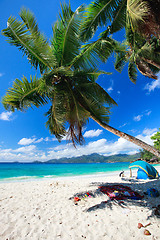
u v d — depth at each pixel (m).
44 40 4.93
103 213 4.29
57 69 4.38
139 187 7.54
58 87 5.11
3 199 6.01
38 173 25.75
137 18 2.98
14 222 3.84
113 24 5.38
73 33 5.05
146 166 10.67
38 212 4.52
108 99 5.71
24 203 5.45
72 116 5.00
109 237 3.08
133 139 4.12
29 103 4.92
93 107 5.11
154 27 3.06
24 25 4.31
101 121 4.79
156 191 5.87
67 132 5.09
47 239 3.07
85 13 4.82
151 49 6.38
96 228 3.47
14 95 4.59
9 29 4.16
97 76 5.82
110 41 5.41
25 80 4.80
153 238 2.96
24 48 4.71
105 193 6.15
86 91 5.35
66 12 4.81
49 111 6.52
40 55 4.99
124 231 3.28
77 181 10.91
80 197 6.07
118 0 4.82
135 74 9.33
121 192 5.86
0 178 15.93
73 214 4.31
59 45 5.30
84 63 5.43
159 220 3.70
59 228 3.51
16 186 9.02
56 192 7.19
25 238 3.11
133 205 4.79
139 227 3.40
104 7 4.88
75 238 3.08
